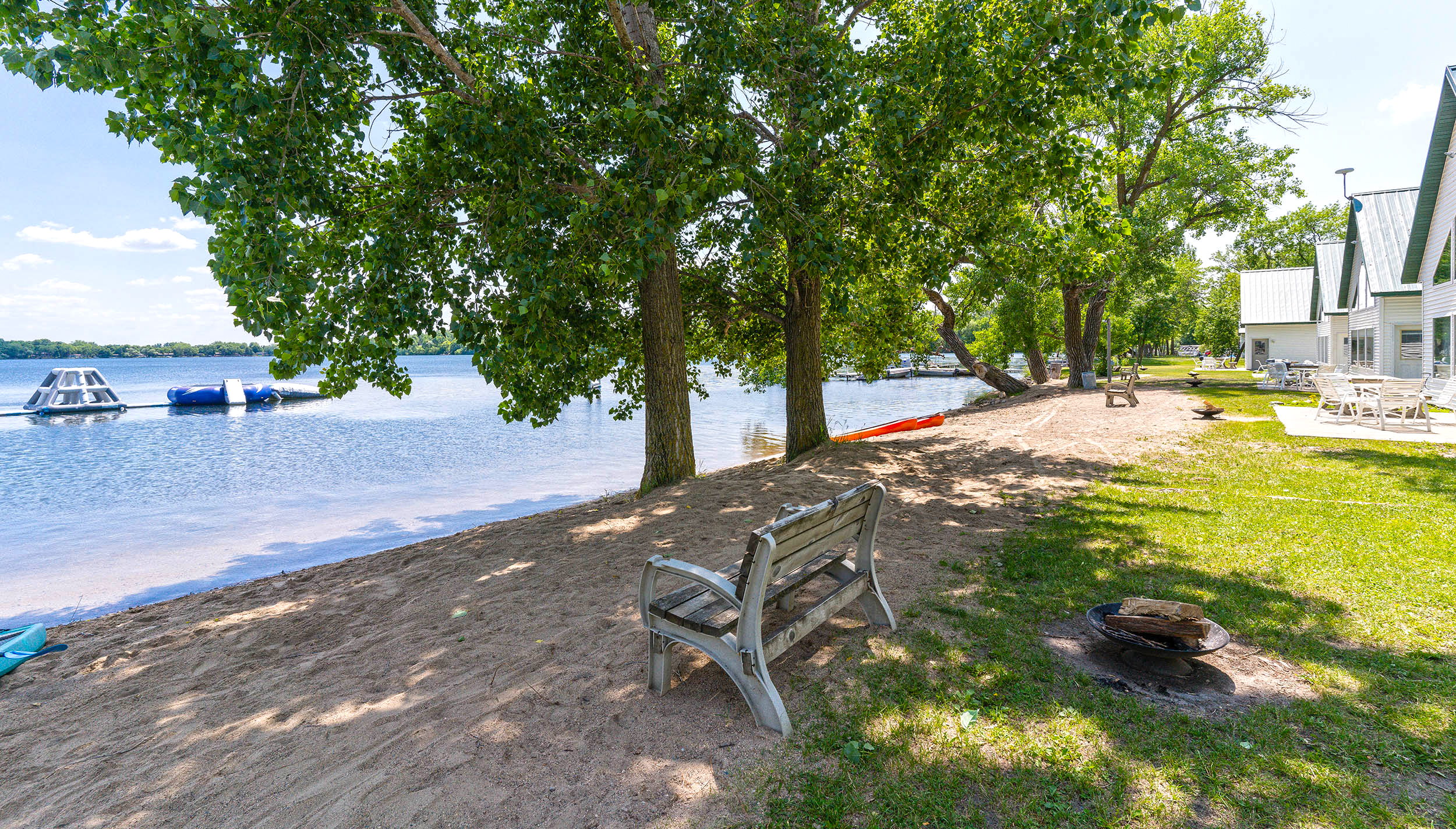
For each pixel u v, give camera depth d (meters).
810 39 8.74
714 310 13.56
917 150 9.52
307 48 7.24
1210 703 3.32
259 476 19.42
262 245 6.45
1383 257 20.94
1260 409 16.52
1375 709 3.20
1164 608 3.76
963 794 2.68
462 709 3.58
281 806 2.83
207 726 3.67
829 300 10.12
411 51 9.01
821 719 3.27
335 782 2.97
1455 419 13.95
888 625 4.31
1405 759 2.81
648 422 10.74
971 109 8.78
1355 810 2.51
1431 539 5.68
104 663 4.95
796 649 4.07
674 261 10.59
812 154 9.62
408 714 3.57
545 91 9.32
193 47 6.18
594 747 3.12
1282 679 3.54
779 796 2.71
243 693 4.10
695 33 9.17
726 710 3.39
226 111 6.61
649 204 7.89
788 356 13.58
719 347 16.06
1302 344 37.47
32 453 25.95
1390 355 21.02
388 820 2.67
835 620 4.48
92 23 6.09
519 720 3.40
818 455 12.27
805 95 8.47
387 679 4.09
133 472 20.75
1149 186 27.03
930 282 12.29
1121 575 5.17
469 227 9.53
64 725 3.89
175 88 6.44
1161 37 22.70
